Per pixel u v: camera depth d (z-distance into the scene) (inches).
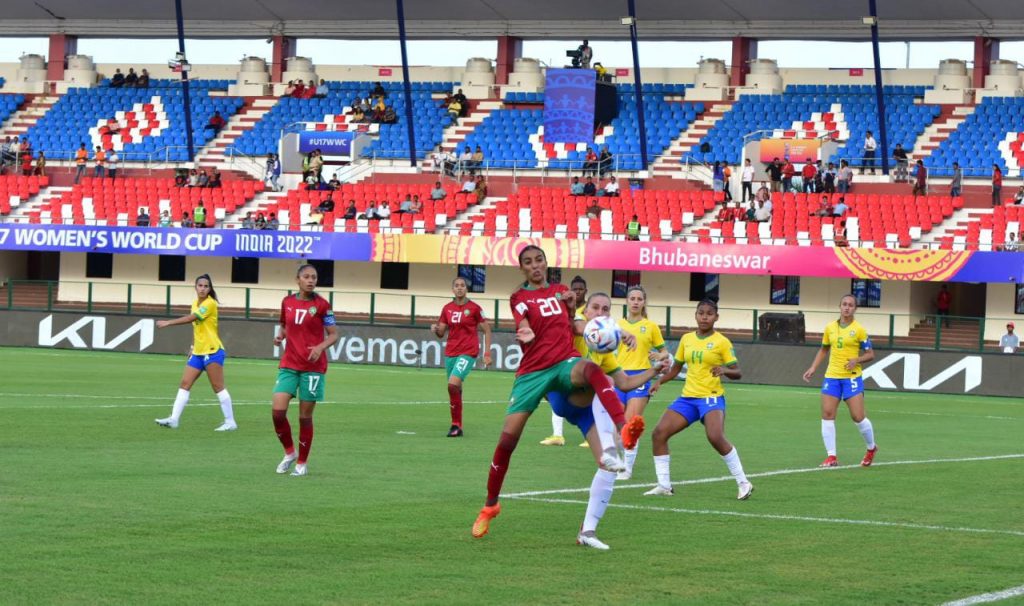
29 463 832.9
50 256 3070.9
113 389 1456.7
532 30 3262.8
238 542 582.2
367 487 771.4
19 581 492.7
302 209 2805.1
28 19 3499.0
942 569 562.6
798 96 3051.2
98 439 983.6
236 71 3506.4
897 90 3110.2
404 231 2677.2
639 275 2628.0
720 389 772.0
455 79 3417.8
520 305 593.6
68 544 565.3
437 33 3312.0
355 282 2768.2
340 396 1508.4
